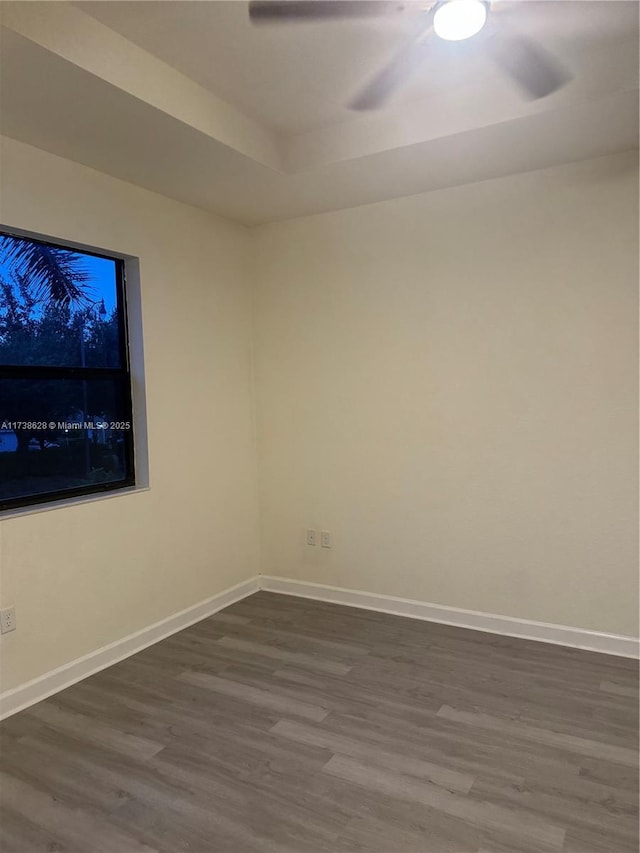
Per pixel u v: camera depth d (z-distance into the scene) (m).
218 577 3.82
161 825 1.92
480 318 3.32
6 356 2.78
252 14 2.05
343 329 3.76
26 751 2.33
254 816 1.95
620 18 2.14
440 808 1.97
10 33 1.84
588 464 3.09
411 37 2.22
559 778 2.10
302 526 4.00
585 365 3.07
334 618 3.63
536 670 2.90
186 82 2.48
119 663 3.07
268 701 2.67
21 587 2.67
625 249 2.94
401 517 3.64
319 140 3.00
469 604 3.46
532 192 3.14
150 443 3.34
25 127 2.51
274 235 3.97
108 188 3.07
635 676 2.82
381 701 2.65
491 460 3.34
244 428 4.05
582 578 3.14
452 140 2.74
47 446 2.97
